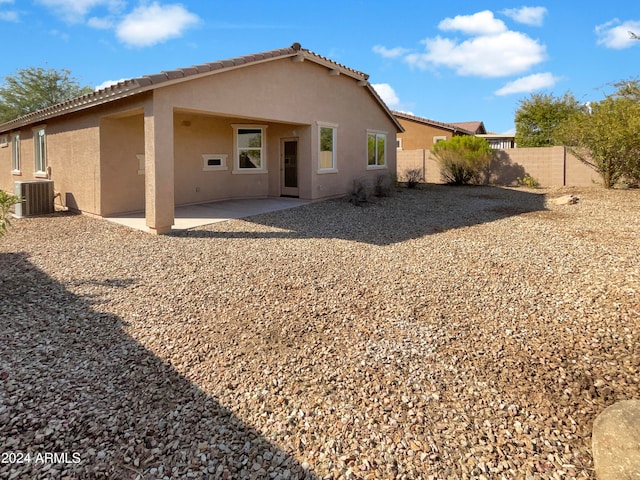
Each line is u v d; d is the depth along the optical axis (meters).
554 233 9.10
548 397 3.31
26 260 7.29
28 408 3.21
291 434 2.96
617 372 3.60
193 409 3.24
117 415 3.16
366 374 3.68
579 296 5.27
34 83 33.41
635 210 11.93
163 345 4.23
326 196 15.00
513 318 4.72
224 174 14.76
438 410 3.19
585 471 2.59
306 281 6.08
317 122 14.24
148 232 9.45
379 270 6.58
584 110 18.34
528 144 29.97
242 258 7.36
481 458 2.71
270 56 11.79
